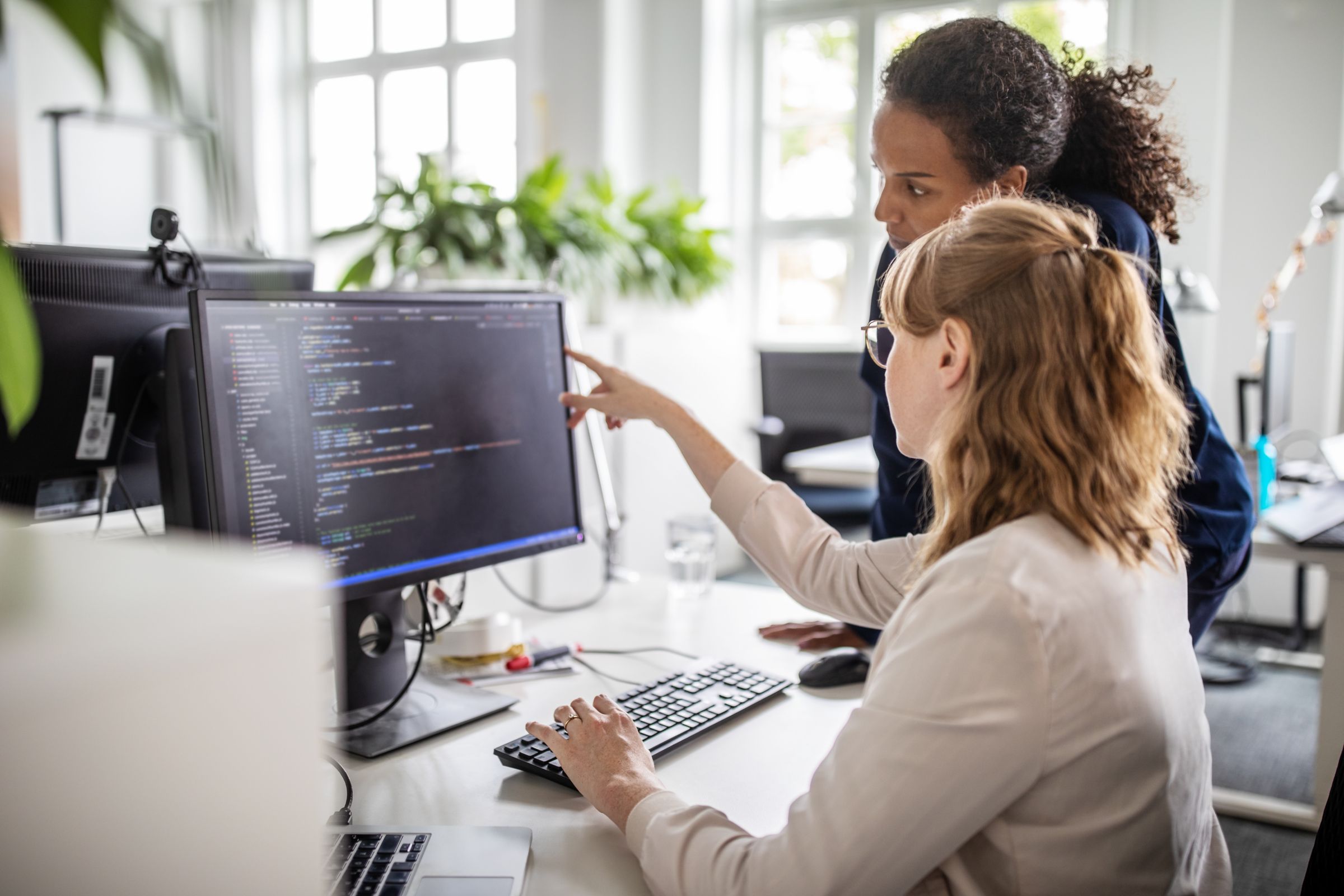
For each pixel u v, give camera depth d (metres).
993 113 1.14
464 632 1.32
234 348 1.00
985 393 0.75
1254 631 3.72
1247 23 3.66
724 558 4.60
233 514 0.99
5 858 0.36
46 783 0.37
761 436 3.90
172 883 0.40
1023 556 0.69
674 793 0.90
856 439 3.85
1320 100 3.59
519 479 1.29
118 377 1.28
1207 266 3.78
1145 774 0.72
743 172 5.02
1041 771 0.67
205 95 5.51
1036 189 1.22
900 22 4.61
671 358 4.05
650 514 3.88
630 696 1.17
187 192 5.76
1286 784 2.49
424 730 1.11
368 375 1.12
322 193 5.92
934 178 1.19
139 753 0.39
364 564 1.11
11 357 0.40
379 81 5.60
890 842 0.67
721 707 1.16
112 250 1.27
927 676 0.68
